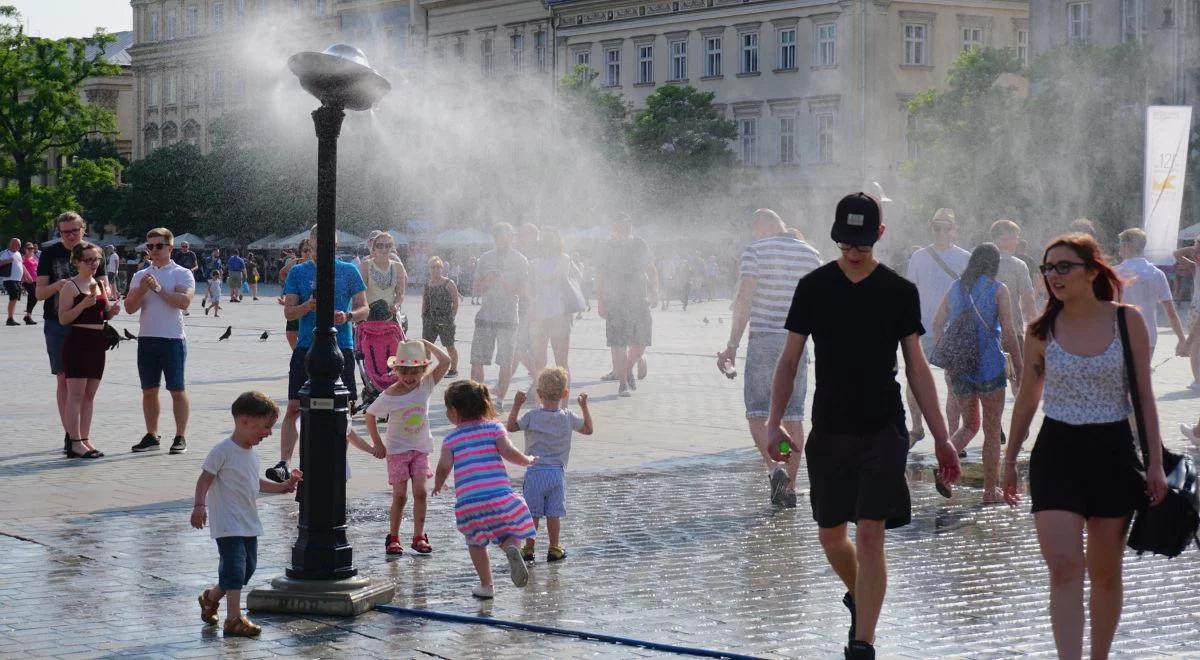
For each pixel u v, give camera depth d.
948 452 6.42
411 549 9.40
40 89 76.06
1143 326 6.19
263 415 7.33
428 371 9.34
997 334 10.96
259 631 7.23
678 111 69.12
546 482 9.03
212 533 7.31
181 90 113.06
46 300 13.62
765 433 11.06
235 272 57.00
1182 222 52.47
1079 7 60.84
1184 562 8.88
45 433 15.30
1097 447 6.15
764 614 7.60
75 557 9.04
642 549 9.36
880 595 6.32
